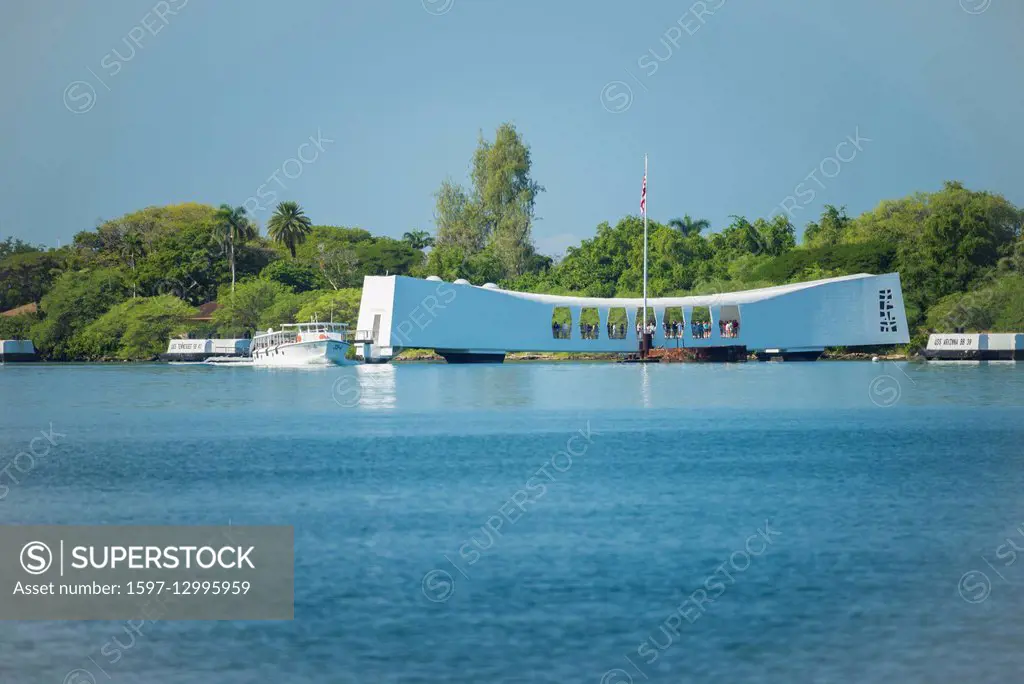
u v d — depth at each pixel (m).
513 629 69.50
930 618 71.19
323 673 63.28
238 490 113.94
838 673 62.59
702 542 90.06
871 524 96.62
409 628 69.88
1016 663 63.84
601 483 117.19
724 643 67.06
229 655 66.44
